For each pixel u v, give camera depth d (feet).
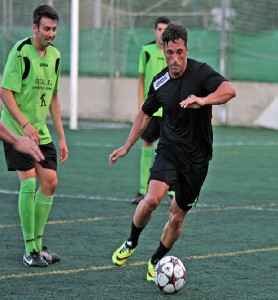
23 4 158.30
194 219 59.11
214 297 37.14
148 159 66.08
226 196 71.31
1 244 48.78
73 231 53.36
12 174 84.64
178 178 39.73
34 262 43.01
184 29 38.68
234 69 153.48
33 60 43.60
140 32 156.35
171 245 40.16
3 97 43.55
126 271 42.29
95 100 159.02
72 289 38.22
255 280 40.70
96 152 105.81
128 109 157.79
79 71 159.02
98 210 62.08
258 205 66.49
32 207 43.70
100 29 157.89
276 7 152.15
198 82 38.99
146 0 156.25
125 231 53.67
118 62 157.69
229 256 46.50
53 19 43.32
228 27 152.46
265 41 151.84
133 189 74.23
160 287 37.37
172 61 38.52
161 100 39.70
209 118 39.42
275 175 87.25
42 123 44.62
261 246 49.62
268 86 152.25
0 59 159.84
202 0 155.33
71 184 76.84
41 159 22.12
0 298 36.37
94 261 44.60
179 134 39.55
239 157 104.94
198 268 43.27
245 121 154.30
